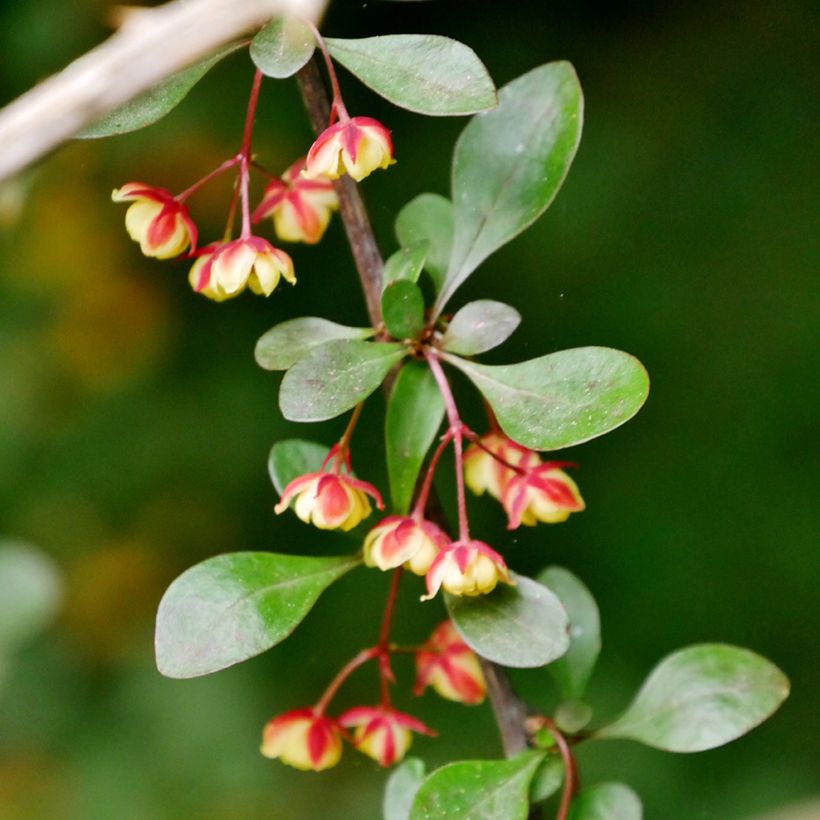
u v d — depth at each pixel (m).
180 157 7.70
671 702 2.84
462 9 8.31
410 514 2.70
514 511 2.78
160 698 7.55
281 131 7.76
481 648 2.49
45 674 7.50
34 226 7.73
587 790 2.78
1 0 7.61
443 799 2.58
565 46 8.38
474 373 2.57
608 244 8.11
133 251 7.93
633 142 8.28
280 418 7.96
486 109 2.26
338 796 7.38
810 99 8.24
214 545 7.88
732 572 7.74
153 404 7.96
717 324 8.02
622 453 8.02
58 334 7.92
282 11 2.23
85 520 7.79
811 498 7.74
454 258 2.79
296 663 7.67
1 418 7.81
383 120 8.09
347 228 2.79
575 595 3.04
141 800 7.30
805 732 7.38
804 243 8.03
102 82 1.73
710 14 8.48
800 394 7.85
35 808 7.23
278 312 8.06
